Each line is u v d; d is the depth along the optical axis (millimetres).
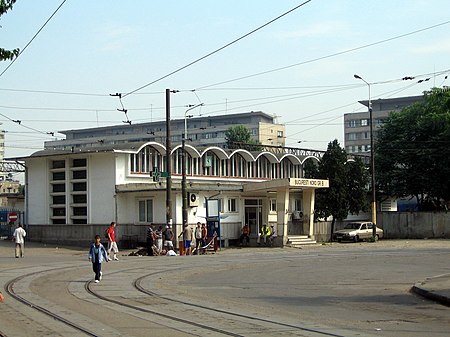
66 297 18672
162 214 47844
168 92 43406
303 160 63938
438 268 29734
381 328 13328
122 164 49438
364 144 132125
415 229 62875
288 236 51875
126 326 13281
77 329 12898
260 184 51062
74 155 50344
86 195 50438
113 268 29391
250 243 51562
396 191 65250
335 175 56375
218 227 47688
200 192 49438
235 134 106938
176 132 137875
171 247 41844
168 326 13297
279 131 143125
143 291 20344
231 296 19344
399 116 66812
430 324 13992
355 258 36531
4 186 116375
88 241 49344
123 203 49125
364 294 19984
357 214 60500
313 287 22031
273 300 18359
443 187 63250
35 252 42719
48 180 52500
